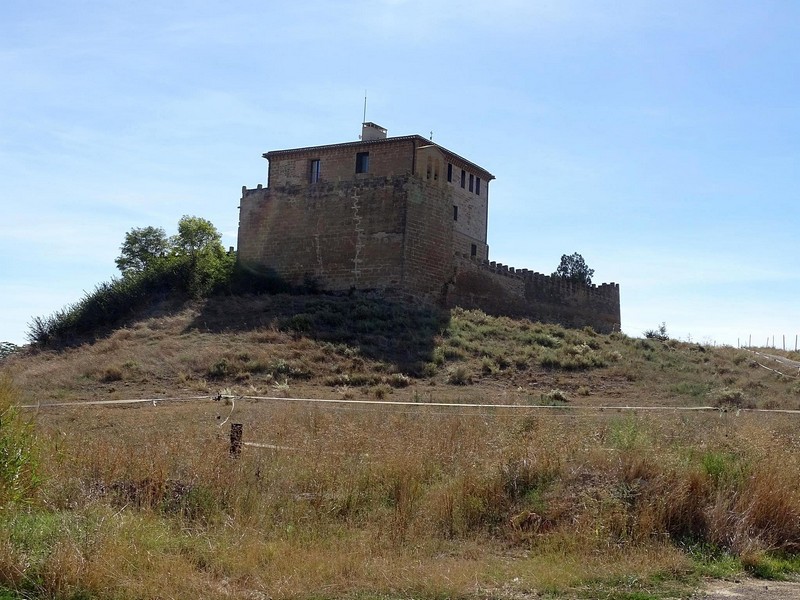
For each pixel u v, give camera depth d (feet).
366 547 36.96
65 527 33.27
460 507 42.57
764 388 124.77
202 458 45.01
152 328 154.51
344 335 143.23
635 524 40.57
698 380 130.00
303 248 180.34
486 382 125.39
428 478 46.83
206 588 30.68
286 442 54.80
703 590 34.35
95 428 69.77
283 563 33.45
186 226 236.02
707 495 43.09
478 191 208.74
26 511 36.81
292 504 41.73
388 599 31.19
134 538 33.35
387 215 170.71
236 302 166.91
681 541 40.40
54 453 43.96
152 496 40.88
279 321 150.61
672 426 61.62
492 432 57.62
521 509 42.52
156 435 58.03
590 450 47.50
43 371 129.08
